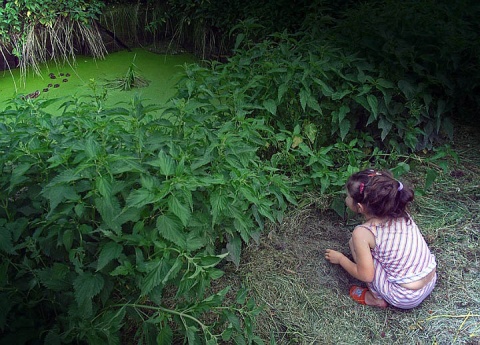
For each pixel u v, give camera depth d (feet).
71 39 19.08
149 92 17.08
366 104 10.95
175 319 7.73
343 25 12.78
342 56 11.35
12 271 8.29
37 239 7.65
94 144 7.30
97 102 9.86
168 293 8.87
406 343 8.16
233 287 9.25
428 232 10.07
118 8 20.03
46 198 7.63
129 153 7.88
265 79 11.26
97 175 7.24
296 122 11.51
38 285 7.80
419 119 11.50
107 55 19.76
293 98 11.23
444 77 11.80
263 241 10.10
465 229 10.09
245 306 8.23
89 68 18.84
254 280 9.35
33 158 7.99
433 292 8.92
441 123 12.23
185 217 7.00
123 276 7.75
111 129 8.39
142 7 20.18
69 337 7.65
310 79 11.07
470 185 11.16
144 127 8.85
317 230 10.39
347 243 10.07
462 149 12.24
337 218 10.64
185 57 19.54
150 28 19.99
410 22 12.52
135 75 17.89
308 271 9.51
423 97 11.45
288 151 11.05
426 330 8.30
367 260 8.43
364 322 8.56
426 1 13.55
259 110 11.52
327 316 8.71
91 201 7.59
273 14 16.65
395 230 8.29
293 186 10.96
